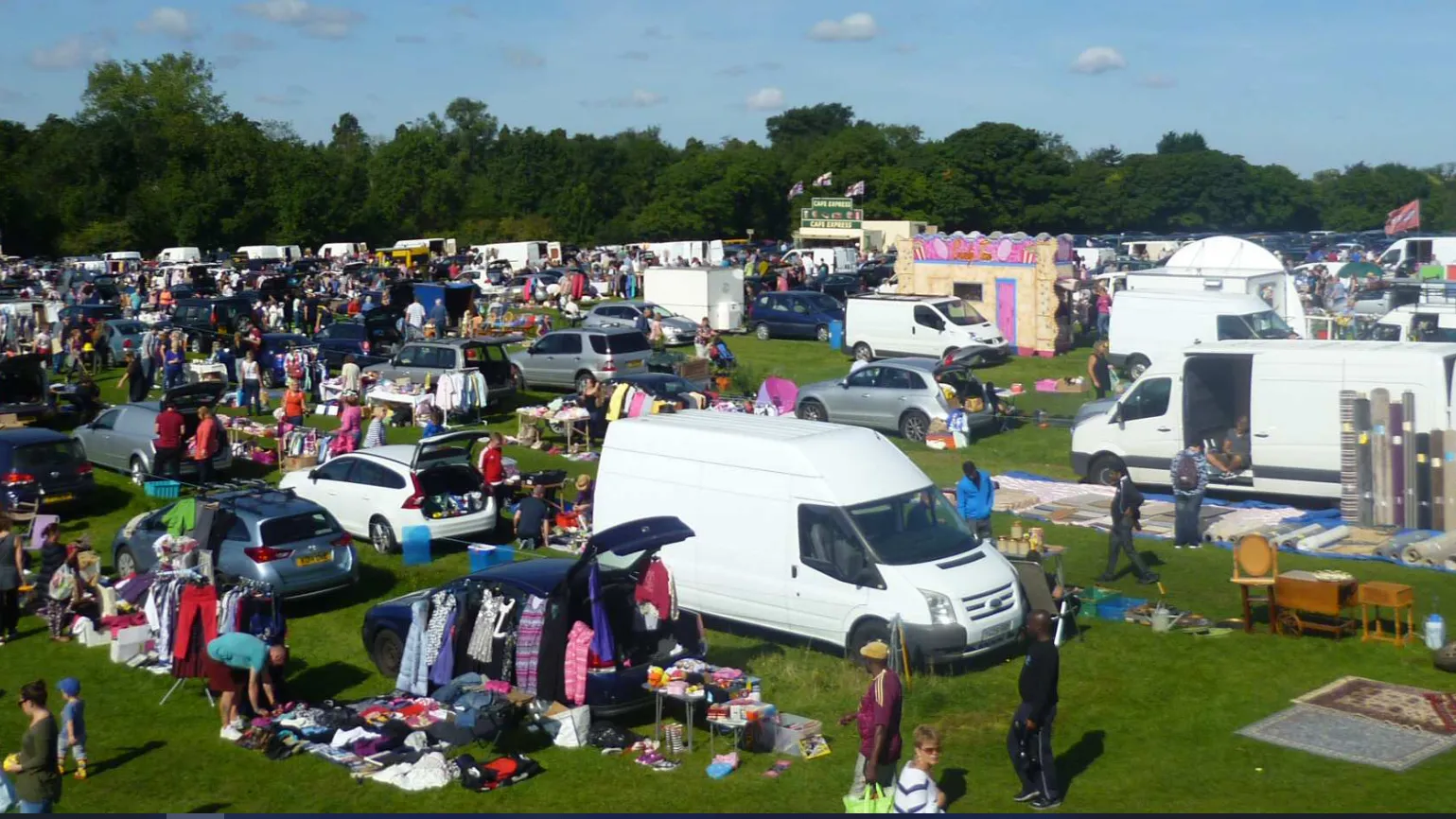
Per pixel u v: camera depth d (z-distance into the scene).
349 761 11.75
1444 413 17.98
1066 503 21.00
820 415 28.12
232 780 11.55
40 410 29.98
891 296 40.34
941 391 26.52
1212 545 18.30
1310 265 59.66
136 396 32.12
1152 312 33.12
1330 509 19.67
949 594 13.09
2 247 97.06
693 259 76.00
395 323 39.69
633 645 12.60
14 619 16.94
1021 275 40.88
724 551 14.62
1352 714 11.71
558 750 11.77
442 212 121.50
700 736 12.12
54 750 10.66
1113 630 14.61
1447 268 45.34
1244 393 21.33
